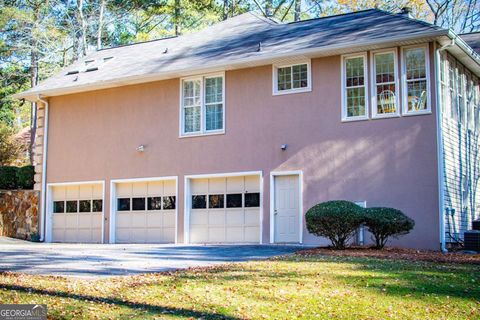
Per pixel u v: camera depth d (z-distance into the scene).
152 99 19.78
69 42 34.91
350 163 16.33
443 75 16.23
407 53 16.00
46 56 33.59
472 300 8.30
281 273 10.18
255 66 18.00
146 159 19.61
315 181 16.73
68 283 9.62
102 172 20.42
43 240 21.23
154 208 19.50
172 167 19.09
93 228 20.53
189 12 35.78
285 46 17.66
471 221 17.83
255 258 12.79
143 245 17.89
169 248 16.03
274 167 17.38
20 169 22.86
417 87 15.79
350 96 16.61
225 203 18.28
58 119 21.64
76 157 21.03
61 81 22.02
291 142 17.22
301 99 17.22
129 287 9.11
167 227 19.17
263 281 9.43
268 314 7.51
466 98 18.38
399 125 15.83
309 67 17.20
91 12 35.50
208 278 9.71
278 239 17.17
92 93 21.02
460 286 9.12
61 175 21.27
